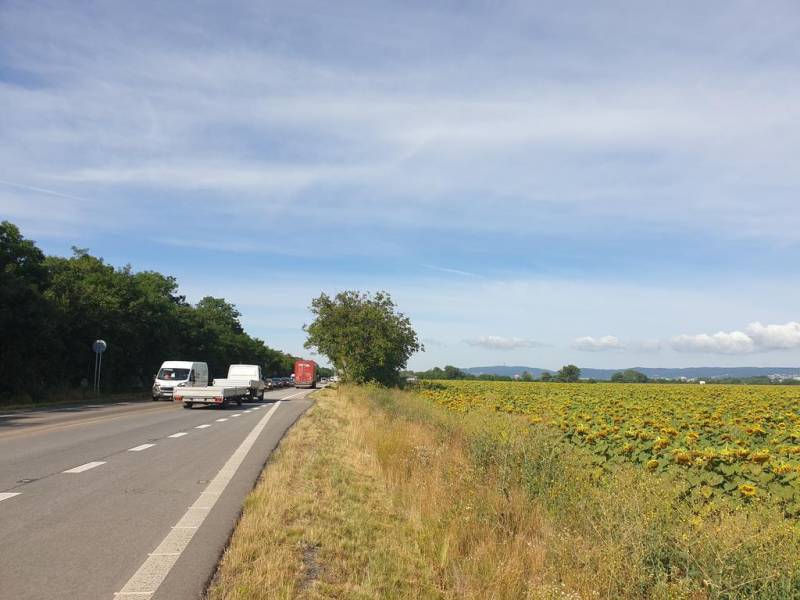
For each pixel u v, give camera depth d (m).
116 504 8.05
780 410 23.83
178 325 58.25
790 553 4.52
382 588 5.21
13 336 30.70
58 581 5.17
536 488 7.41
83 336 39.28
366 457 12.51
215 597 4.88
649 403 26.20
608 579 4.78
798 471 7.99
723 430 14.09
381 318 46.94
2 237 32.47
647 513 5.59
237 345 88.75
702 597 4.41
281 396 50.00
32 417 23.02
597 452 10.70
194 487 9.28
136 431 17.92
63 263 41.75
